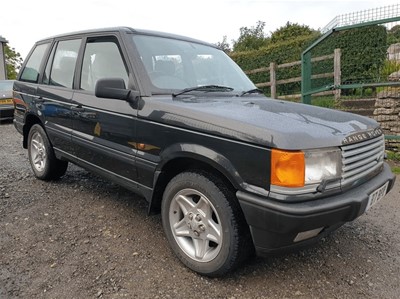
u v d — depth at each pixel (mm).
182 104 2650
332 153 2160
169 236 2723
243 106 2730
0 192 4168
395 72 5992
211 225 2449
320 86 7348
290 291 2375
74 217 3475
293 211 1984
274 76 10102
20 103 4723
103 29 3502
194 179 2477
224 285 2428
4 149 6941
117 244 2949
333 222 2146
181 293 2334
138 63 3020
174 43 3502
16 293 2305
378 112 6133
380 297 2316
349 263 2727
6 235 3090
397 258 2801
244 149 2162
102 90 2773
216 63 3740
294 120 2365
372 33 6531
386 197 4129
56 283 2414
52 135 4070
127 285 2400
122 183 3146
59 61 4094
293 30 17297
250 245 2375
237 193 2199
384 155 2867
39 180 4641
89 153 3486
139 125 2816
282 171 2029
